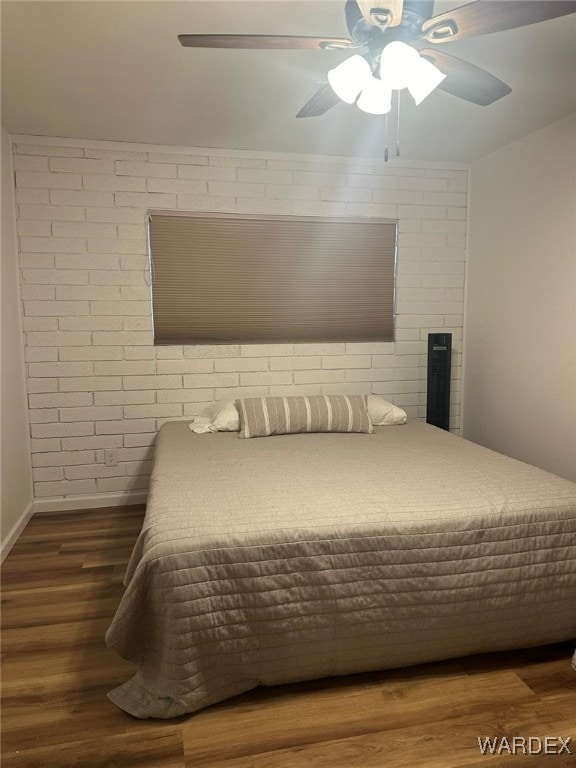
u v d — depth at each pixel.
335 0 1.77
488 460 2.50
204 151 3.37
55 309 3.28
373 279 3.75
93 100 2.59
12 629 2.11
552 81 2.42
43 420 3.34
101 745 1.54
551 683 1.81
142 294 3.38
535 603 1.86
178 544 1.64
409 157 3.61
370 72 1.60
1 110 2.72
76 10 1.81
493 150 3.47
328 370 3.74
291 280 3.61
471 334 3.86
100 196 3.26
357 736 1.58
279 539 1.69
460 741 1.56
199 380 3.54
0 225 2.88
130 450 3.48
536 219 3.13
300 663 1.73
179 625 1.59
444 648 1.83
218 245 3.46
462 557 1.80
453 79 1.79
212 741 1.56
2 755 1.50
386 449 2.76
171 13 1.84
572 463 2.93
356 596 1.73
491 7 1.34
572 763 1.49
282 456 2.61
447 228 3.82
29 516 3.26
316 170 3.55
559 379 3.00
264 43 1.52
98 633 2.08
